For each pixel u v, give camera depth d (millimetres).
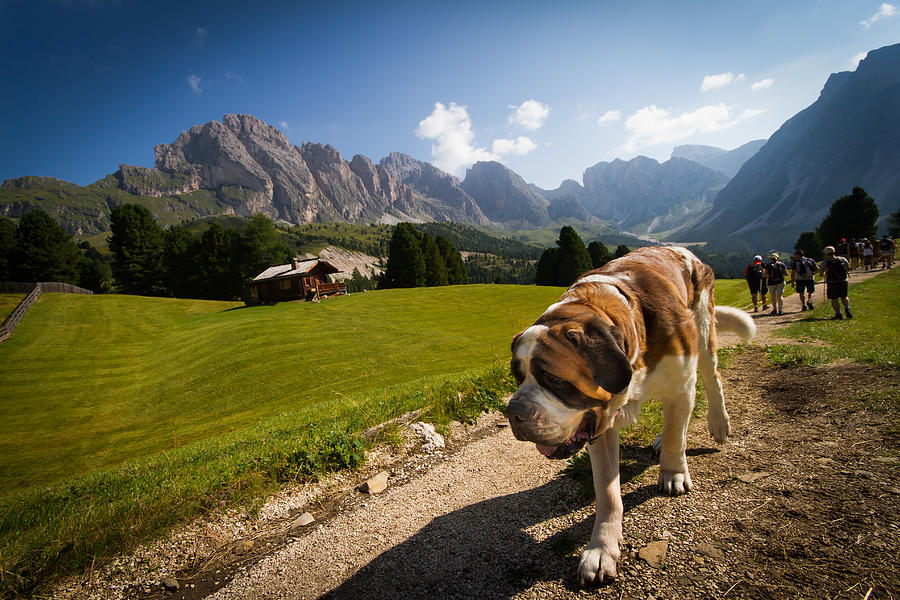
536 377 2080
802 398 4477
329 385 17469
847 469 2969
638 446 4070
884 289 15406
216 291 72750
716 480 3178
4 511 5289
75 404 19719
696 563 2383
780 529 2512
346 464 4898
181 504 4051
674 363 2662
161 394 19656
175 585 3191
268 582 3088
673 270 2973
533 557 2770
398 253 73250
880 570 2082
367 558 3162
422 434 5512
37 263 72125
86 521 3904
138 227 77875
